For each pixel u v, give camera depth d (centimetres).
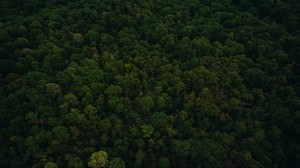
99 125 6412
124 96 6881
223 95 7056
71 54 7275
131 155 6275
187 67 7294
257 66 7362
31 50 7062
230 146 6588
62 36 7438
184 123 6675
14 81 6619
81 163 6047
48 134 6128
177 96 7012
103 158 6053
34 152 5991
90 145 6325
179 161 6366
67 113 6425
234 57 7450
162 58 7381
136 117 6606
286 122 6731
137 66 7269
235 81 7169
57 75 6800
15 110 6275
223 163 6394
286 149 6644
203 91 6944
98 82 6875
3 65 6762
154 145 6438
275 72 7300
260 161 6475
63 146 6216
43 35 7369
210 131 6744
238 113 6925
